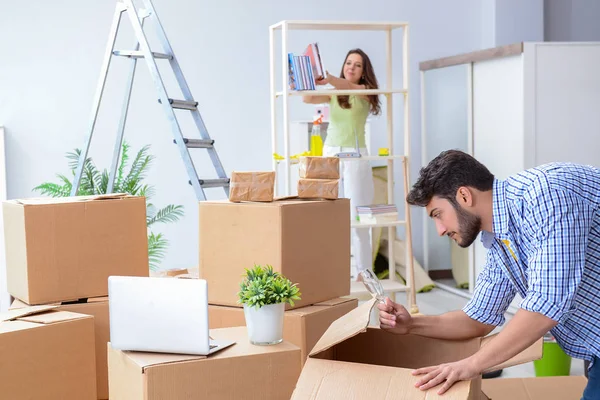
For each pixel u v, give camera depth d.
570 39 6.35
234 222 2.46
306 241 2.47
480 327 1.87
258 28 5.73
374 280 1.86
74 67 5.43
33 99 5.38
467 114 5.40
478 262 5.36
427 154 5.98
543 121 4.76
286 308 2.43
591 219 1.60
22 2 5.31
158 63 5.57
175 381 1.78
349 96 4.72
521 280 1.75
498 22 5.99
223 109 5.71
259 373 1.87
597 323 1.66
